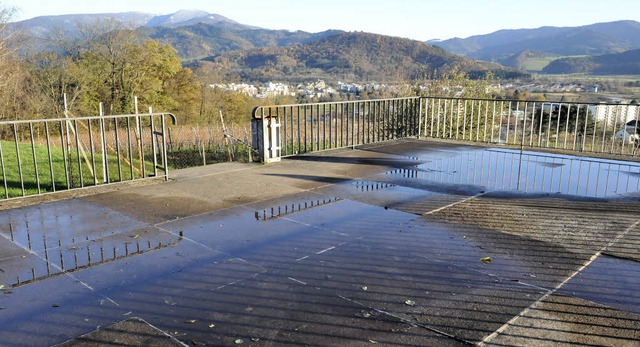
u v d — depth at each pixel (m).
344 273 3.39
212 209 4.90
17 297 2.99
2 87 25.45
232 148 18.06
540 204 5.14
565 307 2.90
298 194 5.52
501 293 3.09
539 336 2.57
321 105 8.69
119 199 5.24
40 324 2.67
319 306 2.90
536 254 3.75
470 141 9.34
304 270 3.44
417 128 10.13
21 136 22.03
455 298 3.02
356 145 8.97
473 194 5.56
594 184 5.98
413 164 7.26
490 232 4.27
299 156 7.87
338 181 6.17
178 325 2.67
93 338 2.54
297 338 2.54
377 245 3.94
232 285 3.19
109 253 3.71
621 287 3.17
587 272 3.41
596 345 2.48
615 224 4.47
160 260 3.59
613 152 7.71
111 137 19.64
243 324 2.69
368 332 2.61
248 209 4.91
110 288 3.13
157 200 5.21
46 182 8.05
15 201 5.09
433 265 3.54
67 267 3.44
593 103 7.57
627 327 2.67
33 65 29.41
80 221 4.48
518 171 6.72
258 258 3.65
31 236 4.07
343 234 4.20
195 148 19.03
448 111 13.23
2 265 3.46
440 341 2.52
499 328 2.65
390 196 5.46
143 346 2.46
